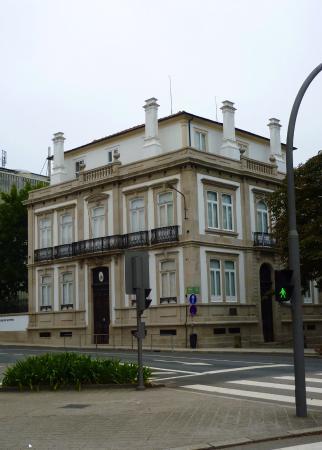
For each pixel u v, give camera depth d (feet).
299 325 34.45
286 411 35.73
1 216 166.81
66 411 36.94
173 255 114.32
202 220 114.52
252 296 122.01
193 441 27.94
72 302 134.51
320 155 97.66
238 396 43.50
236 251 120.98
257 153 140.46
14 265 165.89
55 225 140.87
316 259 92.27
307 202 98.17
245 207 123.85
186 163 113.09
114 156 128.36
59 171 144.46
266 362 72.74
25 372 48.14
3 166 253.85
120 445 27.20
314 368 62.64
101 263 127.95
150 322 116.47
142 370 47.65
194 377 56.80
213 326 112.47
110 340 124.16
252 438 28.37
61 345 132.05
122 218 125.29
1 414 36.14
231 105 128.16
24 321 145.48
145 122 124.57
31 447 26.89
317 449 26.30
